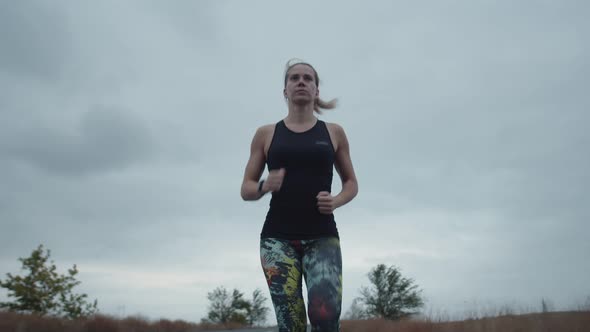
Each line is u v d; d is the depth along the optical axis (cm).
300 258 275
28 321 1631
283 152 280
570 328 1073
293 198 273
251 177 299
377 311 3161
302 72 296
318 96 329
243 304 4284
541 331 1076
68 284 1989
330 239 272
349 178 304
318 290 252
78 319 1844
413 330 1302
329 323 247
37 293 1925
